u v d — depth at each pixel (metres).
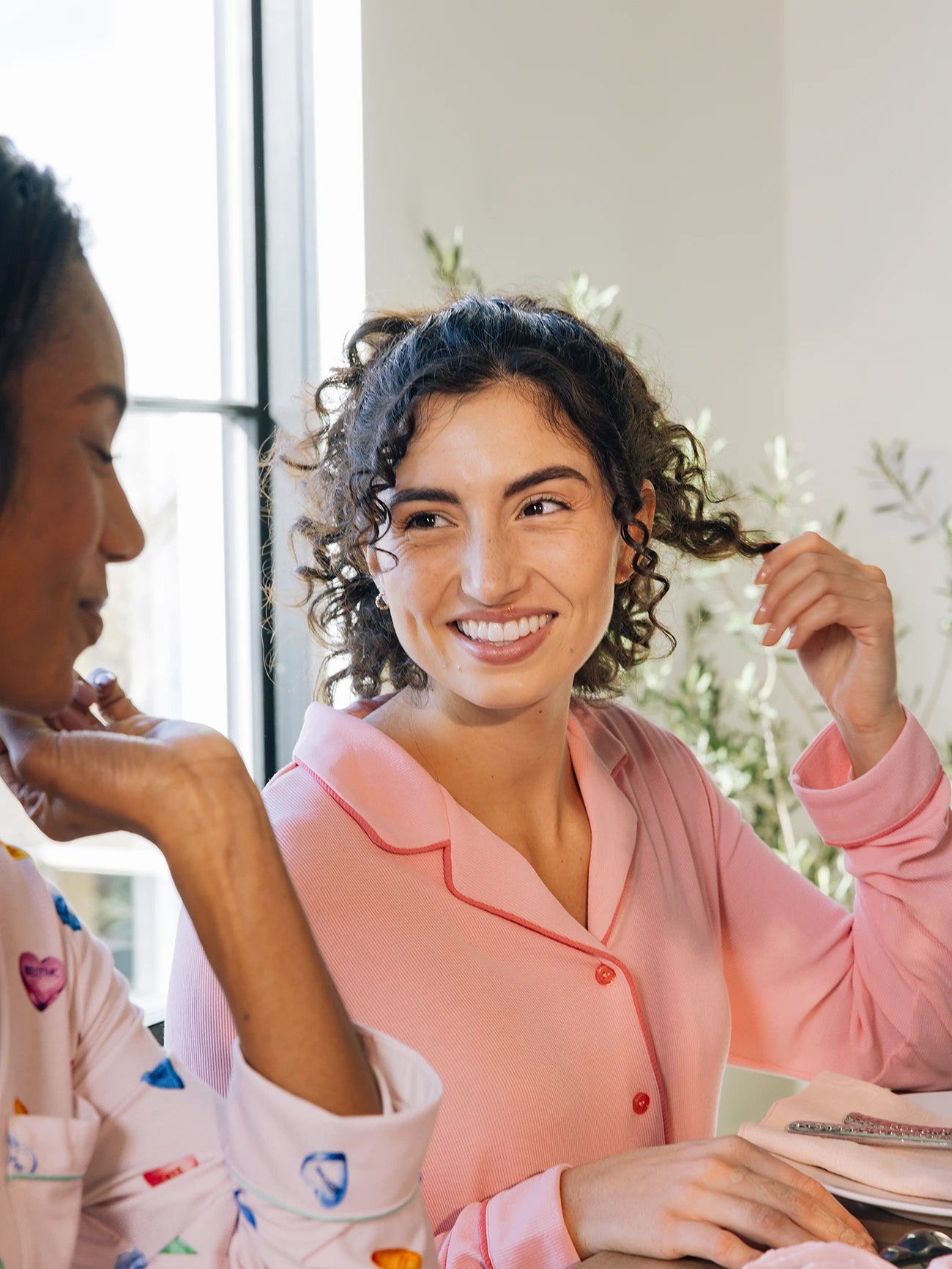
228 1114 0.70
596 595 1.11
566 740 1.25
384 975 1.06
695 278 2.88
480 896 1.10
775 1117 1.03
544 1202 0.92
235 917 0.67
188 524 2.25
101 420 0.60
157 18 2.14
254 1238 0.68
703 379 2.92
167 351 2.15
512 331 1.11
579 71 2.56
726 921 1.37
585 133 2.58
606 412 1.11
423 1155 0.69
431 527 1.10
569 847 1.22
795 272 3.16
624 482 1.11
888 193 3.02
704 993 1.23
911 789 1.25
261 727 2.22
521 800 1.19
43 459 0.57
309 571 1.32
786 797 2.97
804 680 3.17
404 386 1.09
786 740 3.14
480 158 2.34
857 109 3.05
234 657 2.24
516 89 2.41
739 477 3.02
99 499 0.60
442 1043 1.05
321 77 2.15
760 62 3.08
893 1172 0.91
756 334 3.08
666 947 1.21
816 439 3.15
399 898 1.09
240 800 0.69
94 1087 0.75
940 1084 1.27
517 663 1.09
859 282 3.07
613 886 1.18
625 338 2.68
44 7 2.06
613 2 2.64
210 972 1.02
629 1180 0.91
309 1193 0.67
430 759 1.19
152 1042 0.78
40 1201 0.65
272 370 2.21
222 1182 0.74
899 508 3.02
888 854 1.26
